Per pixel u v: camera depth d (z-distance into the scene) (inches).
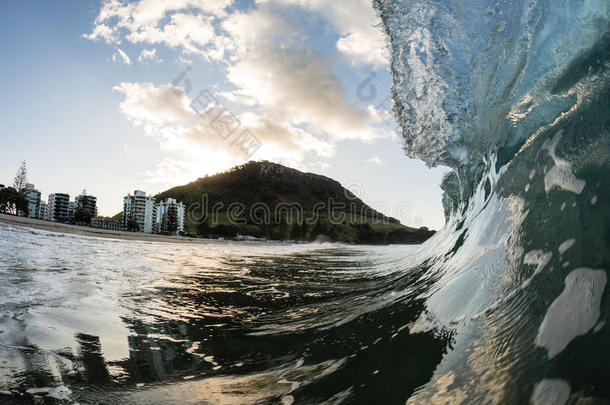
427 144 175.0
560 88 83.8
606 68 69.4
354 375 57.6
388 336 72.9
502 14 114.0
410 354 59.6
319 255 488.7
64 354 69.3
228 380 62.4
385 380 52.8
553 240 55.3
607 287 38.7
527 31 104.3
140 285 162.9
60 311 99.6
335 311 111.5
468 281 78.2
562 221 55.9
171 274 212.2
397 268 210.2
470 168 157.6
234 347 82.6
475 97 134.1
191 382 61.7
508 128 110.5
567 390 31.5
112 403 52.7
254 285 181.8
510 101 112.1
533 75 99.6
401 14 141.9
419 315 79.4
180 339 88.4
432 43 139.9
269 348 80.4
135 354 75.0
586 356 33.3
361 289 150.9
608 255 42.0
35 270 171.2
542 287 50.0
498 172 108.4
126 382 60.5
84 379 59.6
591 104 67.2
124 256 307.7
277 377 62.5
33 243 337.7
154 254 373.4
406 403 44.2
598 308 37.6
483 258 81.7
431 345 59.7
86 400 52.6
